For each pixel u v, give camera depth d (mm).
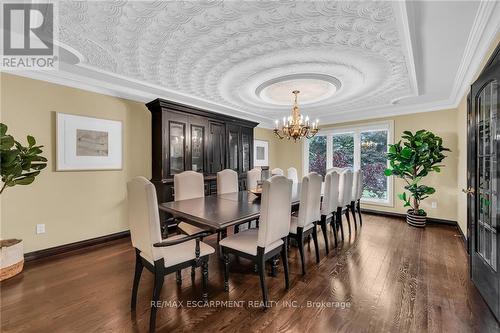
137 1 1499
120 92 3236
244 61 2379
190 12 1624
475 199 2029
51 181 2707
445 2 1510
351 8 1596
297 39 1978
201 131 4012
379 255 2703
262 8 1597
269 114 4902
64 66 2494
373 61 2359
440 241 3148
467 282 2092
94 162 3055
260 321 1600
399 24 1712
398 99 3699
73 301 1817
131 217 1747
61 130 2764
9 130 2432
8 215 2432
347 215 3471
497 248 1590
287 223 2025
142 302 1814
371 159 4883
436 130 4031
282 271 2338
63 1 1477
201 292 1956
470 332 1491
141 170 3559
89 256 2682
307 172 5941
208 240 3273
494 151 1755
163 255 1583
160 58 2309
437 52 2164
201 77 2791
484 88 1943
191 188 2896
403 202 4414
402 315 1656
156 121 3562
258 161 5852
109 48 2100
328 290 1981
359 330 1514
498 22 1652
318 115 4910
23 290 1966
